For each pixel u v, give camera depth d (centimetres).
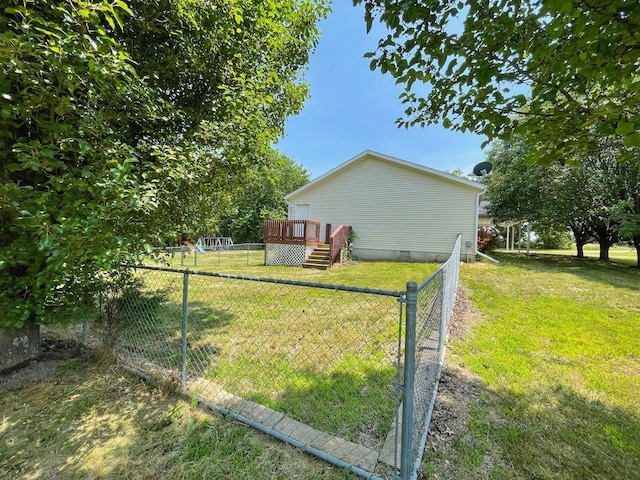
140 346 313
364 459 161
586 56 148
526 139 199
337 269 909
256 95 294
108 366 267
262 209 2584
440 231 1017
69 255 180
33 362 263
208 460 163
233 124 276
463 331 364
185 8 246
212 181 291
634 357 293
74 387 235
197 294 551
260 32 314
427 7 162
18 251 195
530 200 1136
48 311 244
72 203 185
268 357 288
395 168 1085
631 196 870
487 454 167
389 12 171
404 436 138
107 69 172
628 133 141
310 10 370
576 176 937
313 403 213
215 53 289
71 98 173
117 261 202
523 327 379
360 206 1149
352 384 238
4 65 152
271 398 220
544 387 238
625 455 167
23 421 194
